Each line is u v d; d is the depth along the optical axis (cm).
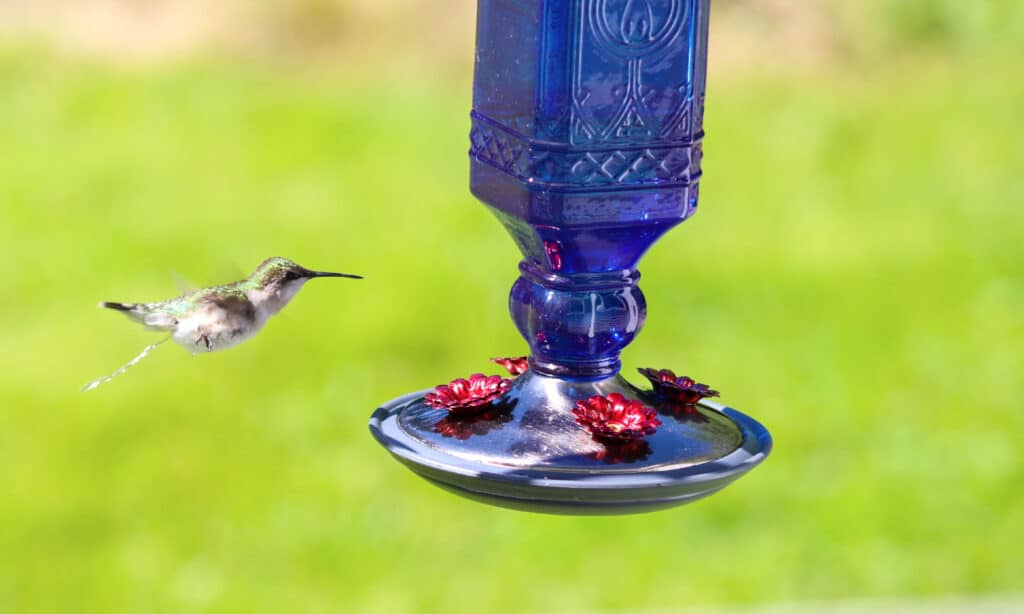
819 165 1955
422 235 1683
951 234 1738
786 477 1209
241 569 1095
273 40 2262
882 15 2372
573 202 425
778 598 1051
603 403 434
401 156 1927
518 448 422
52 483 1200
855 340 1459
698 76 434
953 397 1343
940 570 1083
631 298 450
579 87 419
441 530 1138
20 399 1305
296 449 1260
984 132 2075
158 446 1258
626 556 1098
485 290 1554
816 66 2298
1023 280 1603
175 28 2273
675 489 406
